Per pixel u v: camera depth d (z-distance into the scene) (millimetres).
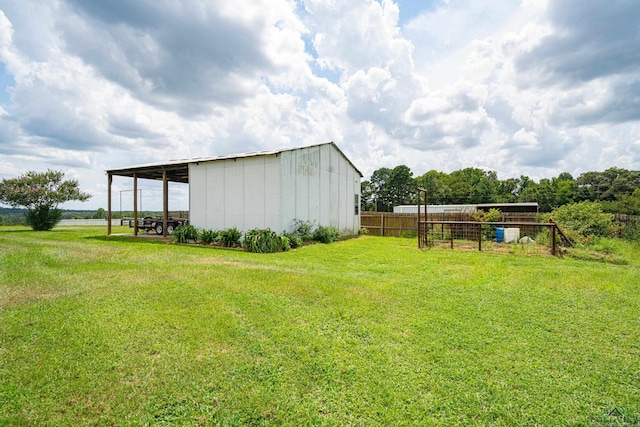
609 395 2377
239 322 3713
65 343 3098
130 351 2969
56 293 4812
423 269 7129
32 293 4801
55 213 21266
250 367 2717
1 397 2254
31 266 6852
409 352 3014
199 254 9266
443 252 10258
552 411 2186
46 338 3205
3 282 5434
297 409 2188
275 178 11922
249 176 12508
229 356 2906
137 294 4762
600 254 9234
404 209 29219
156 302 4391
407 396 2334
